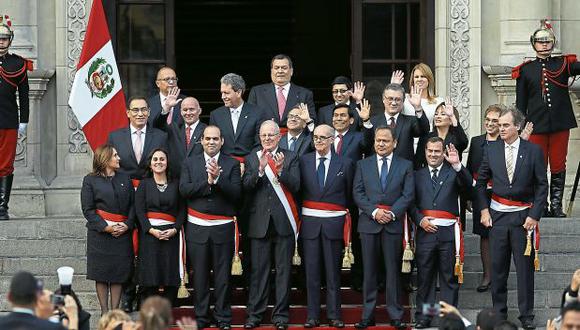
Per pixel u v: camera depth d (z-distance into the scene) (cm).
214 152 3547
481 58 4359
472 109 4356
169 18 4403
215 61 5609
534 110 4041
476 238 3853
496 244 3594
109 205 3541
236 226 3578
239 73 5588
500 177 3591
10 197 4184
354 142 3697
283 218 3566
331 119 3800
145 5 4403
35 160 4238
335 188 3584
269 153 3559
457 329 2672
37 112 4247
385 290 3684
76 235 3862
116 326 2683
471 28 4353
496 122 3709
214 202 3556
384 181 3578
